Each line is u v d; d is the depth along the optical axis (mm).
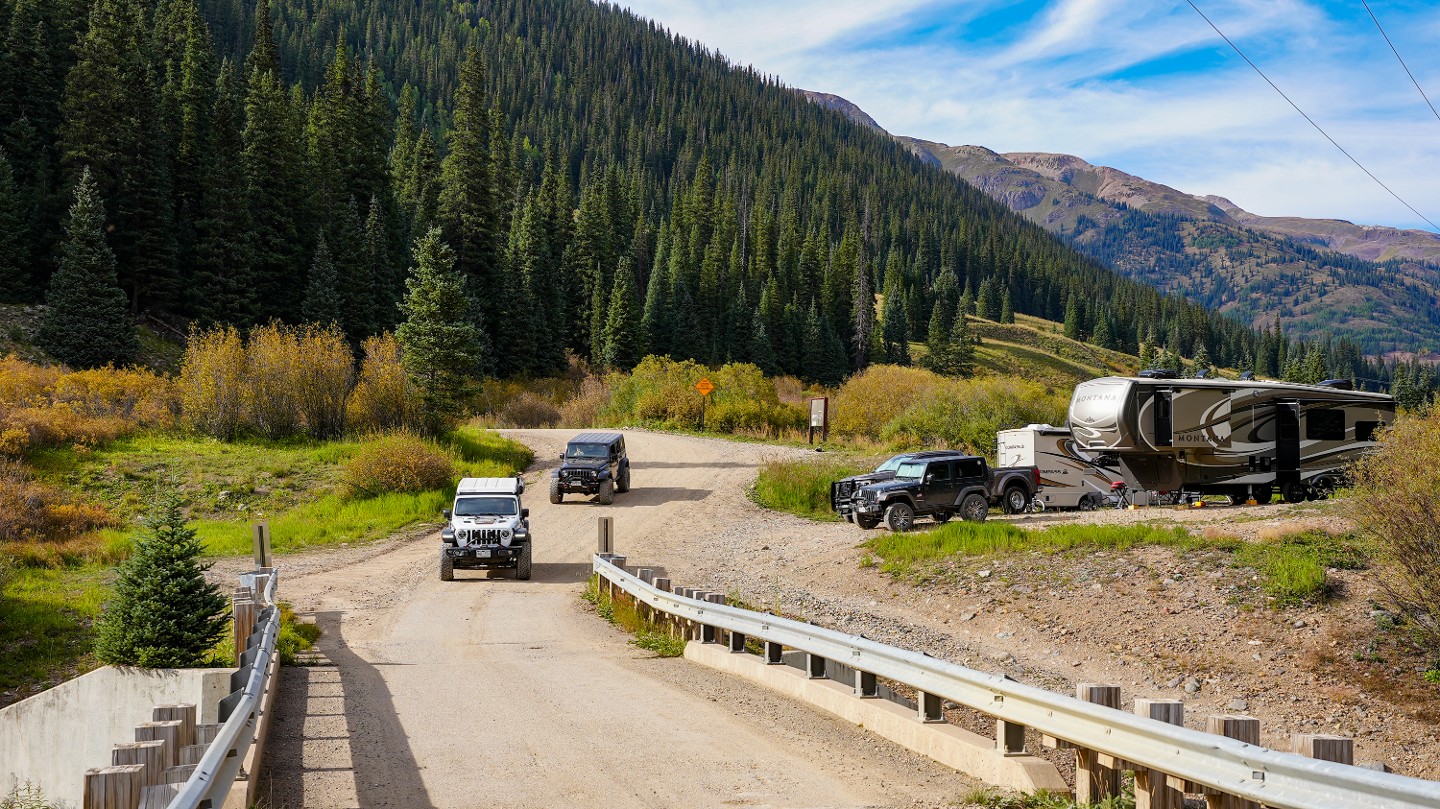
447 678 13320
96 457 35844
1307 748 5375
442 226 86875
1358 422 32688
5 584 21062
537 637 17281
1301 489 31938
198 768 5199
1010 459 31141
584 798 7602
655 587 16969
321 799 7652
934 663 8773
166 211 66812
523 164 180500
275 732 10117
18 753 15086
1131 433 30156
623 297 96938
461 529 23688
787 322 121125
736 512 34312
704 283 118938
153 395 43656
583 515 34031
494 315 87812
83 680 15227
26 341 56844
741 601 20562
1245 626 16672
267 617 12617
